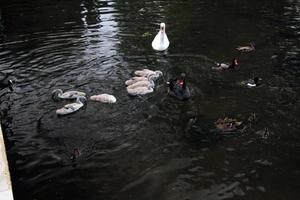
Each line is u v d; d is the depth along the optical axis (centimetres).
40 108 1155
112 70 1373
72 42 1606
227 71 1364
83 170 912
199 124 1074
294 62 1431
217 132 1040
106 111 1137
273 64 1417
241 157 952
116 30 1736
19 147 987
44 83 1292
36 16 1950
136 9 2034
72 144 998
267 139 1015
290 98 1200
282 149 980
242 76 1332
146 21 1855
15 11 2041
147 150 976
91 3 2145
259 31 1730
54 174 902
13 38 1670
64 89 1255
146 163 933
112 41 1616
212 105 1165
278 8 2059
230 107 1155
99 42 1605
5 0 2239
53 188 862
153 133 1039
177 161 938
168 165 925
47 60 1452
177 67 1393
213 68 1384
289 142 1005
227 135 1030
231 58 1465
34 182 878
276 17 1916
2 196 674
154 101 1186
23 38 1666
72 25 1803
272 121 1091
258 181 879
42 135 1031
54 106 1166
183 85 1195
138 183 872
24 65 1417
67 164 930
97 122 1086
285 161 940
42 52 1519
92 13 1972
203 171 907
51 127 1066
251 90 1245
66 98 1195
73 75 1341
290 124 1077
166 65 1409
